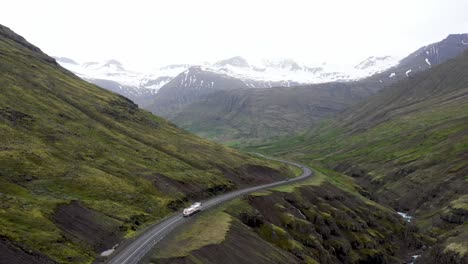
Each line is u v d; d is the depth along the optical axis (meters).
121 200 81.81
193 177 112.81
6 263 44.09
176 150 138.00
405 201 199.00
